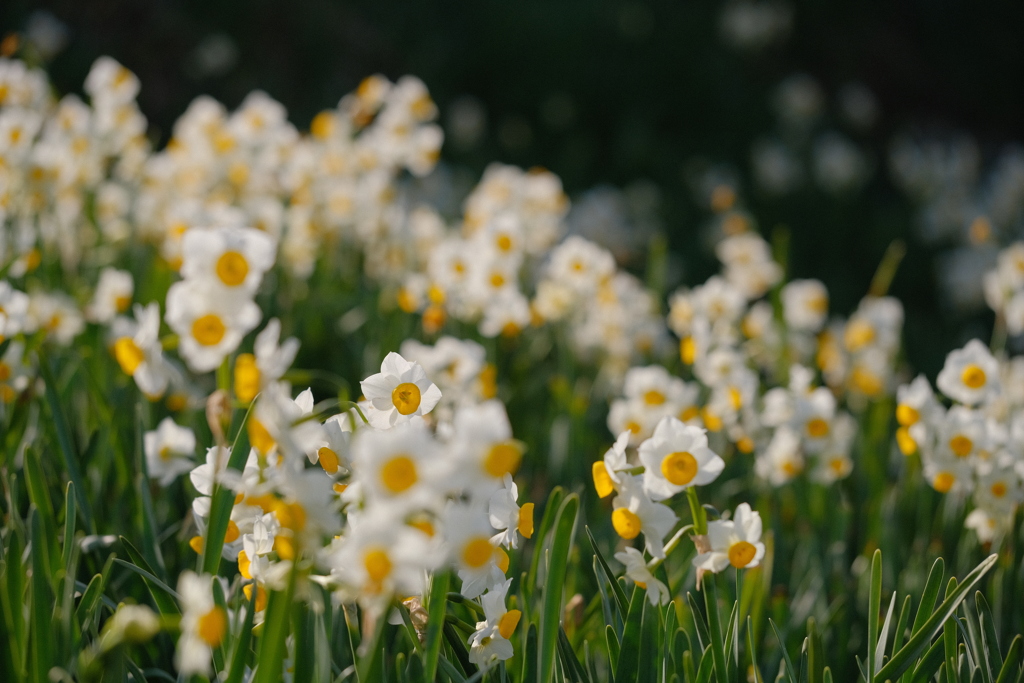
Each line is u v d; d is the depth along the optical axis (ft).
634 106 30.40
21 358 5.75
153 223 11.32
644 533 3.92
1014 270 8.12
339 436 3.75
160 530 5.74
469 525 2.89
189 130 10.97
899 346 10.39
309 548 3.06
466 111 23.71
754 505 7.21
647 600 4.04
